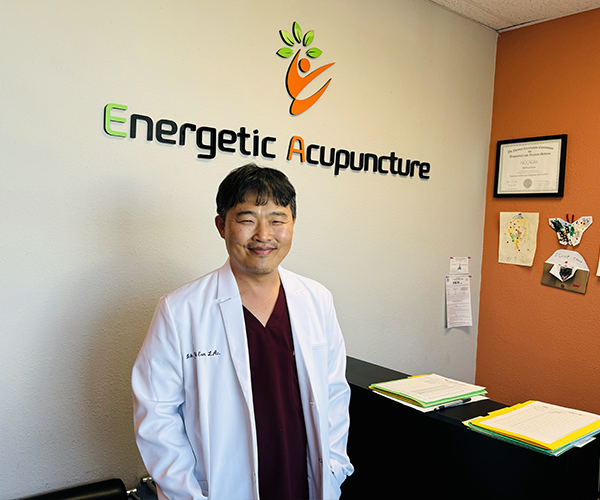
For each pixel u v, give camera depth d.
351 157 2.39
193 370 1.28
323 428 1.35
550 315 2.78
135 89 1.71
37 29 1.51
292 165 2.17
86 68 1.60
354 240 2.45
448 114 2.82
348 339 2.48
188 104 1.84
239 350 1.27
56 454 1.64
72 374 1.66
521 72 2.89
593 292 2.59
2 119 1.47
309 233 2.26
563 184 2.68
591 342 2.61
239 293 1.31
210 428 1.24
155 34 1.74
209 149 1.91
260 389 1.29
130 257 1.75
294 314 1.38
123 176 1.71
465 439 1.49
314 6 2.18
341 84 2.32
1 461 1.54
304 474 1.36
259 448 1.28
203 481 1.25
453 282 2.97
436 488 1.58
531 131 2.84
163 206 1.81
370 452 1.81
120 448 1.78
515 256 2.93
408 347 2.77
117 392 1.76
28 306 1.55
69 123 1.59
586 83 2.58
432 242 2.83
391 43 2.50
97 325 1.70
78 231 1.63
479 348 3.15
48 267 1.58
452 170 2.88
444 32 2.74
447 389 1.74
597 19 2.53
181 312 1.28
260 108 2.04
